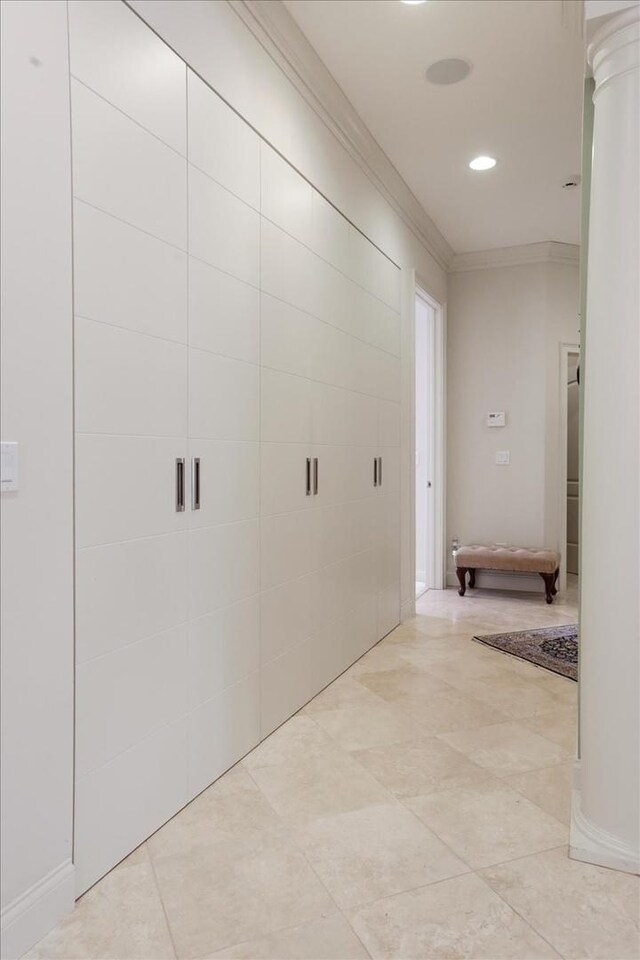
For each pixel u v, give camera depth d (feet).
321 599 9.82
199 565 6.68
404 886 5.27
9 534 4.43
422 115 10.53
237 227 7.31
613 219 5.61
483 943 4.64
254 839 5.94
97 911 4.96
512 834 6.06
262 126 7.86
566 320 17.53
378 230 12.31
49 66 4.70
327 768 7.36
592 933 4.75
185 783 6.50
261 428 7.90
